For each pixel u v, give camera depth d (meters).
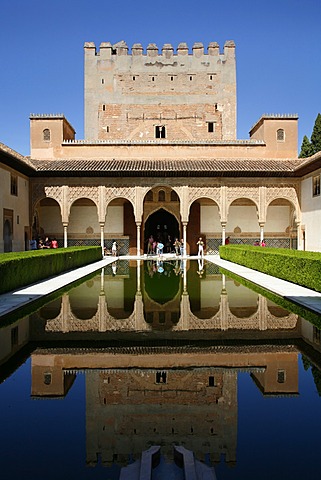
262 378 4.59
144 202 26.20
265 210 23.67
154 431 3.41
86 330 6.72
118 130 30.33
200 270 17.05
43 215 25.95
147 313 8.12
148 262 21.30
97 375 4.71
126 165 23.69
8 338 6.24
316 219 21.28
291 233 25.73
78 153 26.16
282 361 5.16
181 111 30.39
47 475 2.83
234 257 19.67
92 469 2.89
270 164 24.22
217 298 9.83
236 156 26.38
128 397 4.11
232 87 30.53
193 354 5.45
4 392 4.26
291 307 8.55
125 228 26.08
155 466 2.76
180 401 3.99
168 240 28.95
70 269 16.64
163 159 26.17
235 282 12.93
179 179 23.56
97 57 30.38
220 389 4.29
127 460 3.00
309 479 2.75
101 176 23.38
